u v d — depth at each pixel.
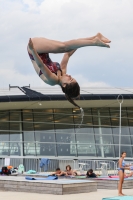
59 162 49.66
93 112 62.56
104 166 35.50
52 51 10.02
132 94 55.44
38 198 20.64
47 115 60.28
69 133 60.50
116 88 57.09
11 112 59.16
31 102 52.88
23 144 57.97
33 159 54.41
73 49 10.08
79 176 31.47
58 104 56.66
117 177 30.12
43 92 54.25
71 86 10.12
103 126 62.31
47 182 23.36
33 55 9.58
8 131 58.31
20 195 22.39
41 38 10.17
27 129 58.91
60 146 59.47
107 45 9.64
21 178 27.48
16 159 54.12
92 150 60.69
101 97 54.16
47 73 9.89
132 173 27.66
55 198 20.59
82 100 53.84
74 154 59.72
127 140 62.94
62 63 10.54
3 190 25.72
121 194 21.41
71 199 20.11
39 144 58.66
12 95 51.47
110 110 63.22
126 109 64.44
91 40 9.73
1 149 57.53
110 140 61.94
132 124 63.97
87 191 23.78
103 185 26.92
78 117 61.62
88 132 61.41
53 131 59.84
